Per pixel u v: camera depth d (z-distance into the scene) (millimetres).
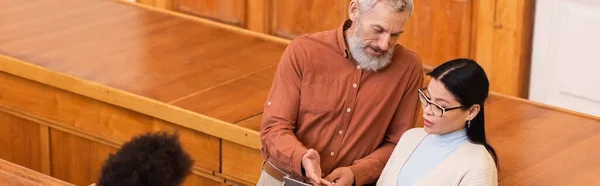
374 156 2971
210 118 3852
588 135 3846
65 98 4312
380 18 2791
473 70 2562
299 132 3000
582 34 4738
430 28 5074
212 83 4281
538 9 4824
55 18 5070
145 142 1871
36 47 4617
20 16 5074
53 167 4520
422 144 2740
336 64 2945
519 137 3822
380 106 2943
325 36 2971
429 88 2607
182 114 3924
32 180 2225
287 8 5496
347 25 3004
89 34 4859
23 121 4523
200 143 3943
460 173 2576
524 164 3570
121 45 4723
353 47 2906
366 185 3029
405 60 2961
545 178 3451
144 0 5918
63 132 4414
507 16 4840
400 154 2787
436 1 5000
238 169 3865
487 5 4871
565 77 4883
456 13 4957
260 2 5547
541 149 3707
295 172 2881
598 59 4734
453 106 2566
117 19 5102
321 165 2996
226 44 4801
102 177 1848
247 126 3803
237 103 4059
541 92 4984
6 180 2215
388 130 3027
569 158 3627
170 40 4824
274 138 2928
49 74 4281
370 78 2949
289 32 5535
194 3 5797
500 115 4039
